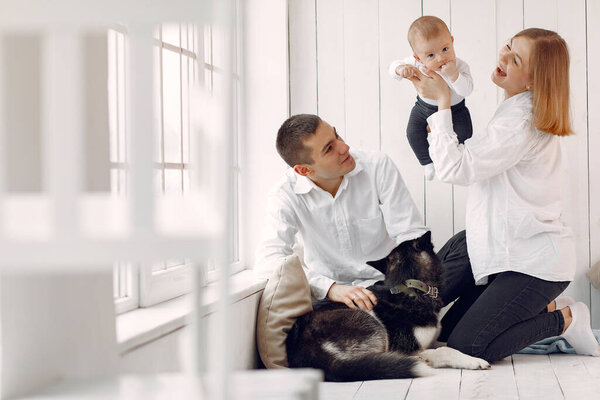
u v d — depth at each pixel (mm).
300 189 2727
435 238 3422
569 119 2629
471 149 2570
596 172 3281
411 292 2559
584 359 2709
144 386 1063
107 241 854
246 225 3363
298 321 2463
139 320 1849
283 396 979
